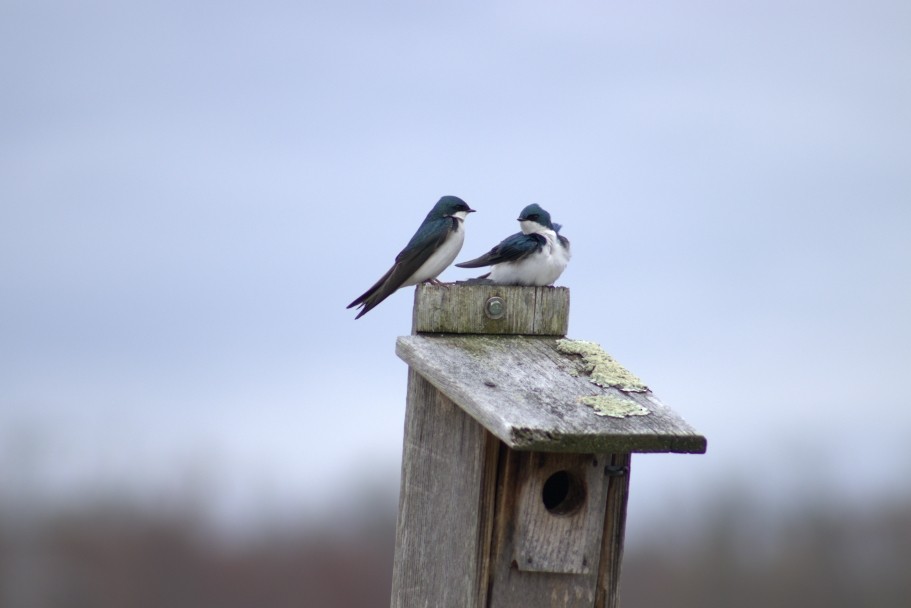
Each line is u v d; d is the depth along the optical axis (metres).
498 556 8.77
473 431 8.86
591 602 8.88
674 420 8.39
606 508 8.87
